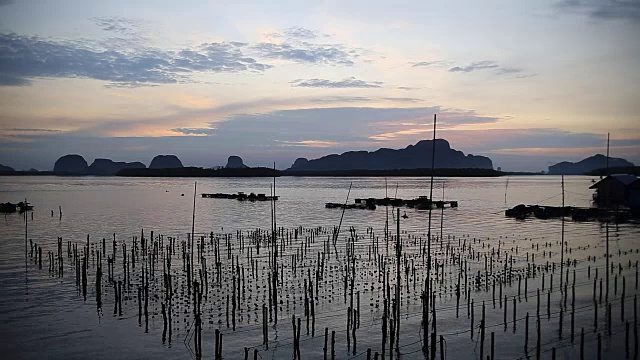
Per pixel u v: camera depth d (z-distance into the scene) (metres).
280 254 66.69
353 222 106.62
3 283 49.91
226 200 171.25
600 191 113.19
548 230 91.19
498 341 33.44
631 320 36.75
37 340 34.84
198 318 32.38
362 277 52.41
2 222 103.88
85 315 40.00
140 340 34.75
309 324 37.56
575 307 40.12
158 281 51.16
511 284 47.88
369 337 34.91
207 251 69.44
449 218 114.56
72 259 62.00
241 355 32.09
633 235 82.50
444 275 52.72
